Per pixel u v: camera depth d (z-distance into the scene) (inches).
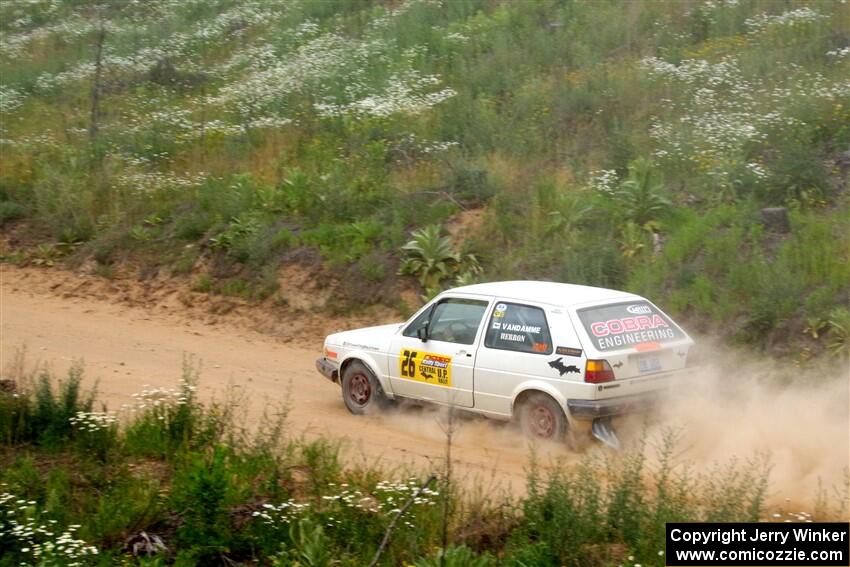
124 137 990.4
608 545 304.7
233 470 354.6
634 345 422.3
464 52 1078.4
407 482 339.6
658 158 738.8
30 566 289.3
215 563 304.8
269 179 844.0
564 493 313.9
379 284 685.3
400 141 866.1
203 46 1346.0
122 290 761.0
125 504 330.6
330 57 1139.9
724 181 673.0
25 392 430.6
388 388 485.7
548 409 420.5
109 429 400.5
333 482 354.3
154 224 821.2
